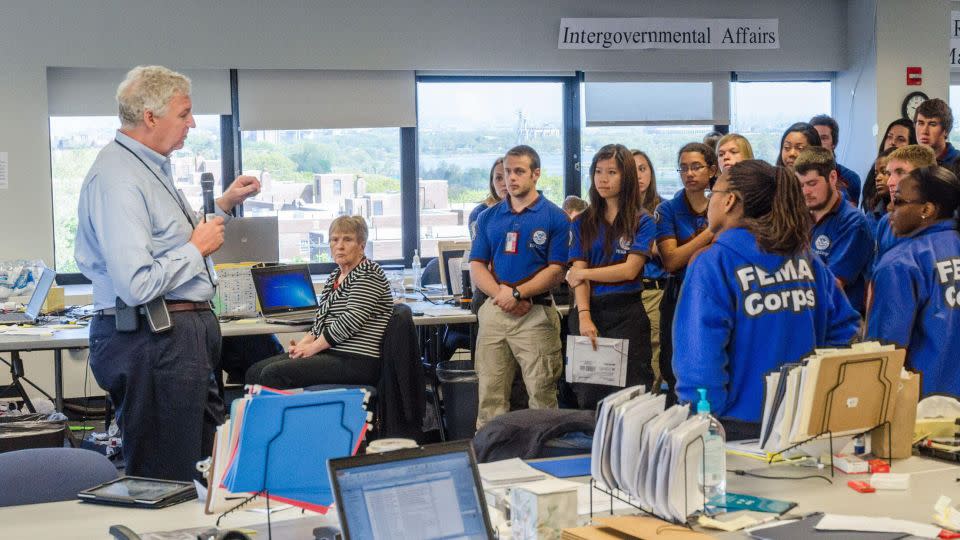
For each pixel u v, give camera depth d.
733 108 9.09
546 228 4.88
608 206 4.46
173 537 2.06
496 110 8.68
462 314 5.70
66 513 2.27
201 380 3.39
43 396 7.50
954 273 2.97
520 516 1.98
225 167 8.08
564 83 8.75
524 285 4.84
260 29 7.87
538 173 4.93
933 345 2.98
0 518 2.24
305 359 5.05
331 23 8.01
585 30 8.48
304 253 8.35
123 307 3.27
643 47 8.62
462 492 1.80
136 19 7.62
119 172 3.20
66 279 7.85
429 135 8.57
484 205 6.81
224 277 5.70
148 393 3.33
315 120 8.12
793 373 2.32
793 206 2.59
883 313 3.01
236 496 2.20
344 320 5.03
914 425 2.54
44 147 7.52
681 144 9.00
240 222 5.99
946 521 1.99
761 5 8.90
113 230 3.16
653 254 4.74
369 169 8.41
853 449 2.55
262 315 5.71
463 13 8.27
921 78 8.93
